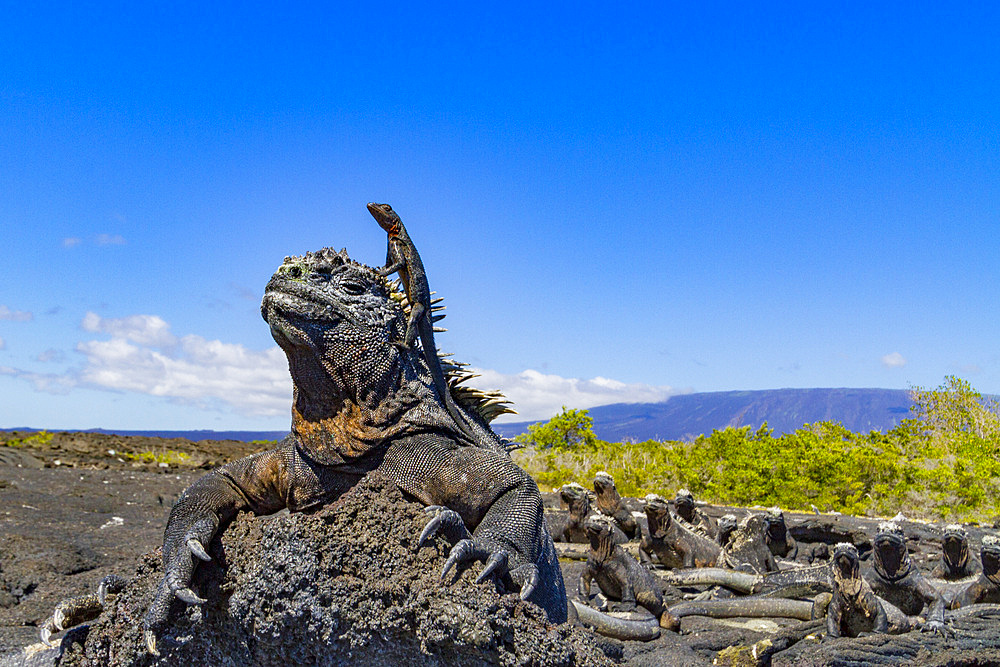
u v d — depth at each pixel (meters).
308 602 0.41
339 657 0.42
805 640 0.70
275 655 0.43
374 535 0.44
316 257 0.50
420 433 0.49
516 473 0.48
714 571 0.92
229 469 0.49
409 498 0.47
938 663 0.63
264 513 0.50
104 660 0.45
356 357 0.48
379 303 0.50
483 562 0.43
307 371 0.48
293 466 0.49
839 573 0.72
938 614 0.76
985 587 0.83
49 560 0.81
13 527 1.01
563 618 0.54
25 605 0.69
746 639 0.70
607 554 0.79
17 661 0.52
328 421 0.49
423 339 0.54
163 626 0.43
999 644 0.67
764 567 1.02
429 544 0.44
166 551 0.46
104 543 0.97
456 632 0.41
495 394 0.58
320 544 0.42
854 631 0.72
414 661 0.42
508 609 0.42
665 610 0.77
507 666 0.41
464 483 0.47
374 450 0.48
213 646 0.44
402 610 0.41
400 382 0.49
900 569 0.82
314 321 0.47
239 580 0.43
